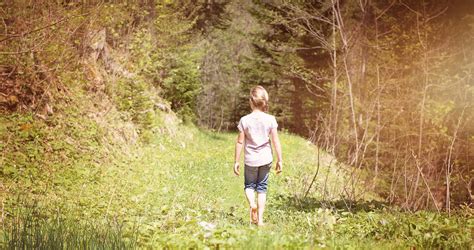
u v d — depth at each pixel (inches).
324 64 1355.8
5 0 486.3
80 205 350.3
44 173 424.2
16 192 364.8
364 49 984.9
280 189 525.3
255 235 239.5
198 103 1716.3
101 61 726.5
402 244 261.3
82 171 455.5
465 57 906.1
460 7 983.6
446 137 761.0
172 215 326.3
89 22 593.0
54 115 544.1
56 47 522.6
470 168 772.0
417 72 928.9
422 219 322.3
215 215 349.7
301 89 1464.1
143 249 219.9
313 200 460.1
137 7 788.6
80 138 543.5
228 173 625.0
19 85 529.7
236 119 1770.4
